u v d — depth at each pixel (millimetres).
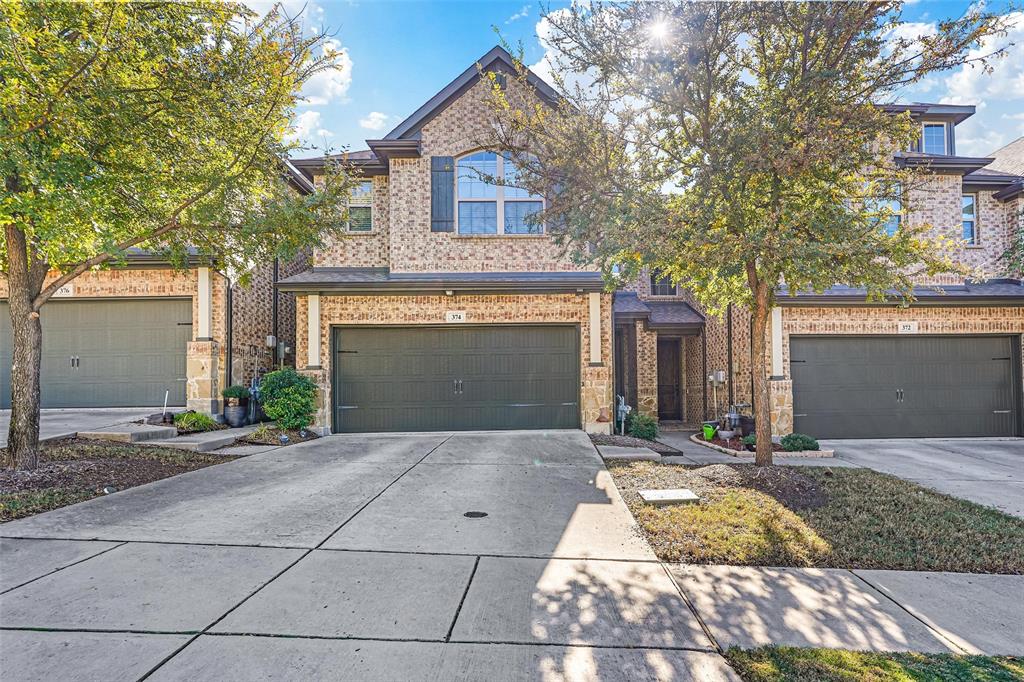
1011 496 7184
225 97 7117
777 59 6883
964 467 9406
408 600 3701
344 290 11859
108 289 12562
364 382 12242
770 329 12781
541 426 12203
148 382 12586
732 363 14578
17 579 3904
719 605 3746
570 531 5227
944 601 3914
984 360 13094
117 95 6168
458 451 9523
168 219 7680
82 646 3033
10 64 5441
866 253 6156
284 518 5504
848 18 6207
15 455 6668
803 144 5902
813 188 6598
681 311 17578
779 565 4516
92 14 5906
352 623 3365
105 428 9828
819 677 2896
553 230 7770
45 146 5766
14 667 2818
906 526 5477
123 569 4113
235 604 3582
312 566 4258
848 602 3852
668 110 6988
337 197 8570
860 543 4988
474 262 12156
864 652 3180
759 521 5406
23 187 6043
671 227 6383
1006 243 13570
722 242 6133
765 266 6191
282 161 8289
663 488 6645
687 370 18219
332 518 5535
